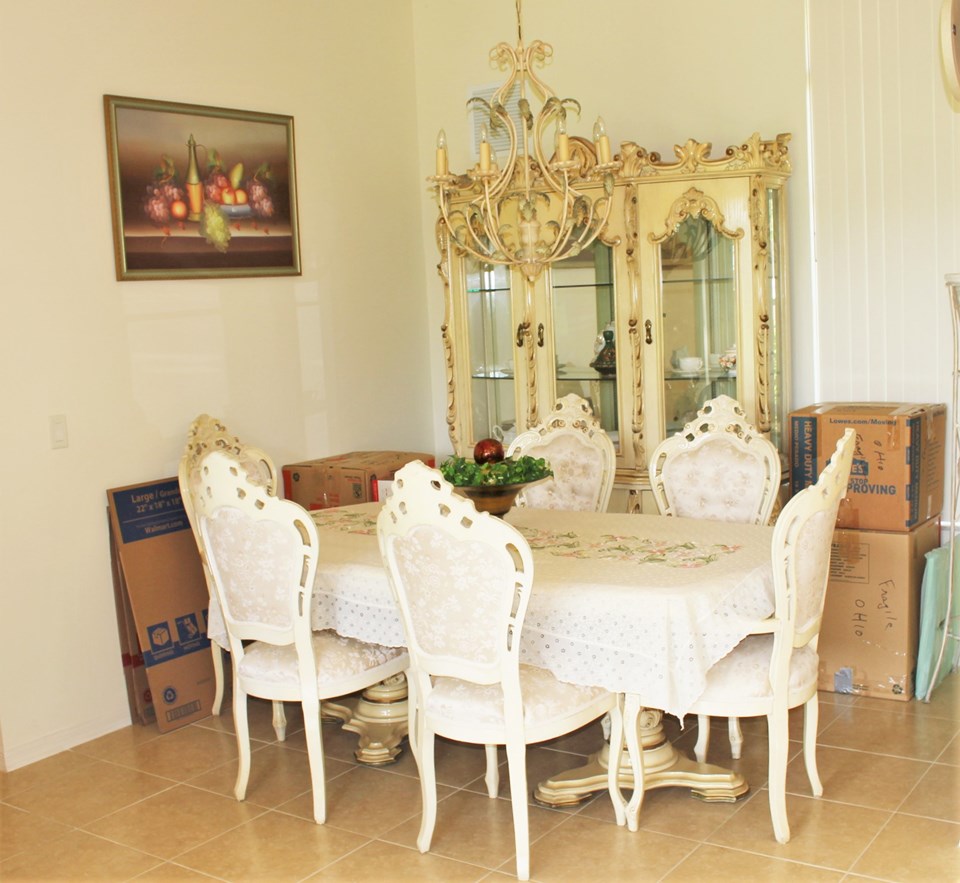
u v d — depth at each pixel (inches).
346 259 193.6
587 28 189.3
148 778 137.8
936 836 111.3
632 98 186.4
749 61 174.9
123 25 154.2
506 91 127.3
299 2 182.7
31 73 142.9
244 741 128.7
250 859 115.2
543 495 162.9
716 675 111.7
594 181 174.4
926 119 159.2
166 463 161.6
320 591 126.8
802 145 171.6
